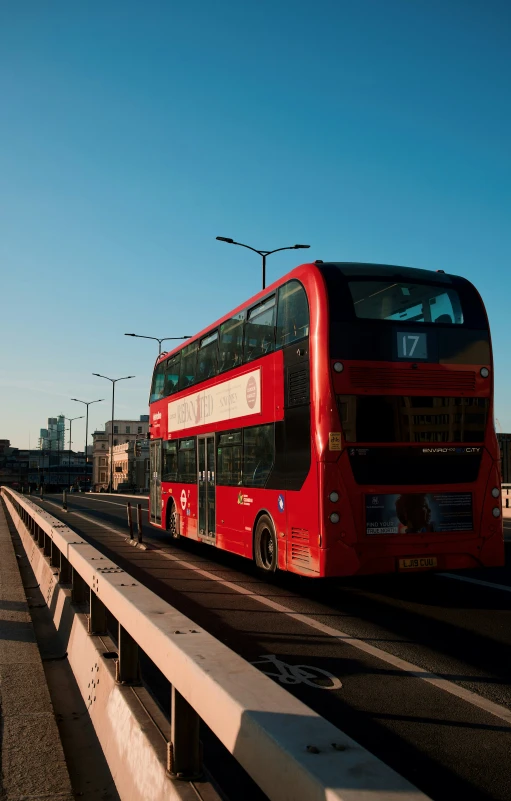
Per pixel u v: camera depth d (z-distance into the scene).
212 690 2.25
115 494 72.88
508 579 11.57
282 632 7.76
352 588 10.82
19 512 24.05
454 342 9.48
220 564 13.94
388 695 5.51
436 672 6.16
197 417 15.10
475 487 9.33
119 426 148.38
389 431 8.98
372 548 8.81
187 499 15.84
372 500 8.85
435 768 4.10
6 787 3.54
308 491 9.08
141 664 6.72
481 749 4.39
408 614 8.77
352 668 6.29
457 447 9.29
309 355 9.15
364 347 9.04
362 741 4.53
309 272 9.42
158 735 3.36
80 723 4.89
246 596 10.15
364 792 1.48
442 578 11.74
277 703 2.04
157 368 19.77
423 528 9.03
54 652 6.82
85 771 4.05
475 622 8.27
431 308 9.55
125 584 4.28
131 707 3.79
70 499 56.00
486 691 5.61
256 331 11.41
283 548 9.95
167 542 18.56
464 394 9.41
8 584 10.44
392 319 9.26
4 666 5.86
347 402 8.88
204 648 2.69
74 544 6.66
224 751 4.50
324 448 8.77
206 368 14.50
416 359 9.23
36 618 8.46
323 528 8.70
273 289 10.71
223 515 13.02
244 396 11.90
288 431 9.83
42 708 4.78
